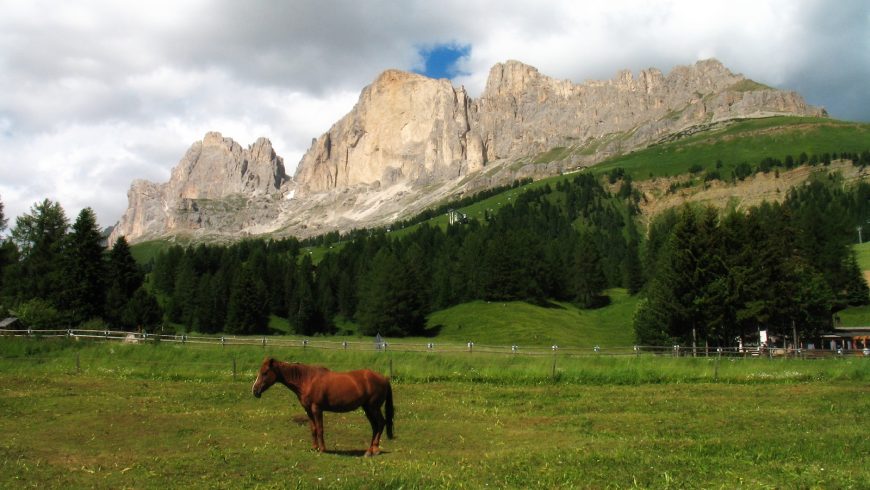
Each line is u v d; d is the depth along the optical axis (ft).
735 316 254.27
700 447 69.67
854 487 52.90
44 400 105.91
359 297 487.61
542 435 84.02
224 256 610.65
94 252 324.39
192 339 223.92
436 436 83.56
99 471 61.57
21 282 328.08
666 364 169.17
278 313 524.11
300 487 55.88
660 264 305.32
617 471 58.90
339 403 72.33
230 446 73.51
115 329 321.32
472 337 394.73
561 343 369.30
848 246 386.93
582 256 509.76
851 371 156.35
